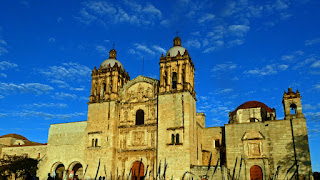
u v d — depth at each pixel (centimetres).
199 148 6969
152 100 7000
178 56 6956
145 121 6950
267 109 7606
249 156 6391
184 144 6238
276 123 6372
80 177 7919
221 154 7038
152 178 6431
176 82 7000
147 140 6775
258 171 6244
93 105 7444
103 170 6762
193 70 7344
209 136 7288
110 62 7938
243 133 6588
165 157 6319
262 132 6438
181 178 6059
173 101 6631
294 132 6159
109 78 7512
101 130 7112
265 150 6300
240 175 6338
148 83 7212
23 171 7412
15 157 7725
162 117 6625
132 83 7369
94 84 7681
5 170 7362
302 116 6238
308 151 5947
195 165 6169
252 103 7700
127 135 6994
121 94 7412
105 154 6869
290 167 6003
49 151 7694
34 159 7631
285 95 6519
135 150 6769
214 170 5928
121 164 6831
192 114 6712
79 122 7600
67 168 7344
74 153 7356
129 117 7138
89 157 7031
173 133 6412
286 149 6141
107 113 7194
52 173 7494
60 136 7706
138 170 6700
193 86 7225
